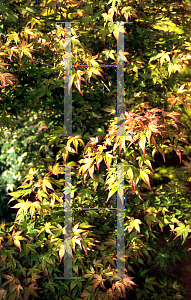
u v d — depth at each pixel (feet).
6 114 7.04
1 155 9.71
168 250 7.37
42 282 6.59
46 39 6.59
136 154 6.49
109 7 6.72
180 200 7.14
